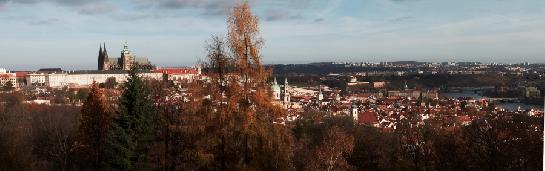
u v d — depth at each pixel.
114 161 44.94
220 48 27.47
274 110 27.41
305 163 56.62
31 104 132.00
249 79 27.33
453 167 50.84
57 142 68.62
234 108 27.22
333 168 56.41
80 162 60.16
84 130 48.78
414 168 61.38
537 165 42.22
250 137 27.39
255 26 27.22
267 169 27.58
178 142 38.94
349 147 64.69
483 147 47.84
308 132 87.12
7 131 44.56
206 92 27.77
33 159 48.75
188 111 28.05
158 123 44.28
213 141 27.45
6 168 39.09
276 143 27.55
